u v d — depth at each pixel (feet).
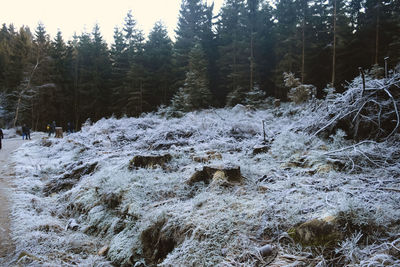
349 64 79.00
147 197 12.94
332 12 75.46
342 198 8.81
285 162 16.21
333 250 7.10
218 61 103.30
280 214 8.95
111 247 11.39
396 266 5.96
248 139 25.93
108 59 141.28
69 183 20.57
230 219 9.01
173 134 29.78
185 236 9.09
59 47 135.85
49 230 13.29
